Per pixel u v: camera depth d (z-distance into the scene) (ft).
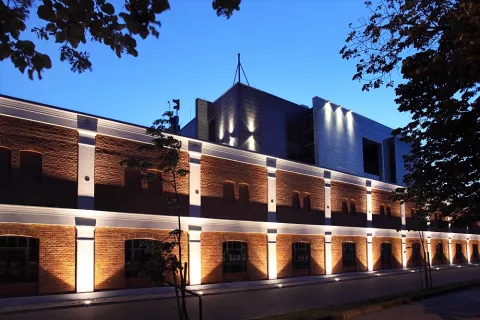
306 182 95.86
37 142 55.36
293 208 91.71
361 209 112.57
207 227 73.15
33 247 53.98
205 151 74.84
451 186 48.83
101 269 59.26
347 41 37.91
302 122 132.05
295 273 89.76
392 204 125.80
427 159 49.21
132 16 16.24
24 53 16.55
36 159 55.57
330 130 131.85
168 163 37.86
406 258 128.77
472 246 169.27
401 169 156.15
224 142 120.78
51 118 56.90
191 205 70.95
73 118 58.95
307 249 94.17
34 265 53.72
